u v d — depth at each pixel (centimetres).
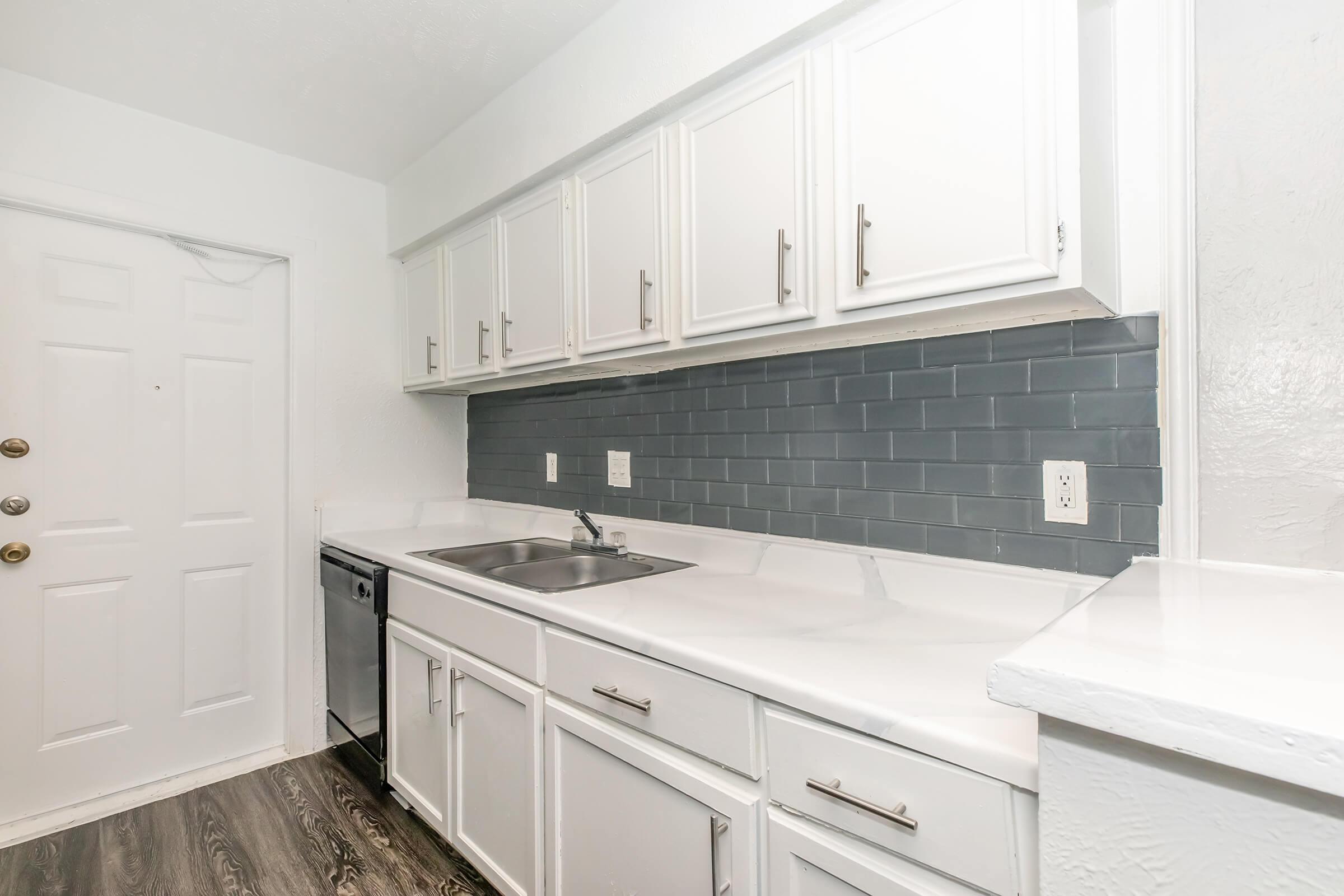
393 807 201
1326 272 94
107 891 162
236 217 226
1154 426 107
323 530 243
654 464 196
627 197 161
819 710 86
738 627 116
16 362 190
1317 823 47
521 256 198
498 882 148
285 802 204
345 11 161
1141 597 82
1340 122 92
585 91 168
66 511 198
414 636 182
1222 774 50
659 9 147
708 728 101
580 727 125
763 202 130
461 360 228
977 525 127
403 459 268
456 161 221
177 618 218
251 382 234
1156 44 106
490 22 166
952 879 75
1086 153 95
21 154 187
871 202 113
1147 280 108
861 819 83
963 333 128
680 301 149
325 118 213
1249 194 99
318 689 241
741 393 171
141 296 211
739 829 96
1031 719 77
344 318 252
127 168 205
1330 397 94
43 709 194
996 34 98
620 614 125
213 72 187
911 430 137
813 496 154
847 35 116
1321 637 64
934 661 98
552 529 229
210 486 225
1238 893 50
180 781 215
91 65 183
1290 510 97
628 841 117
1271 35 97
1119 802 55
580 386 225
